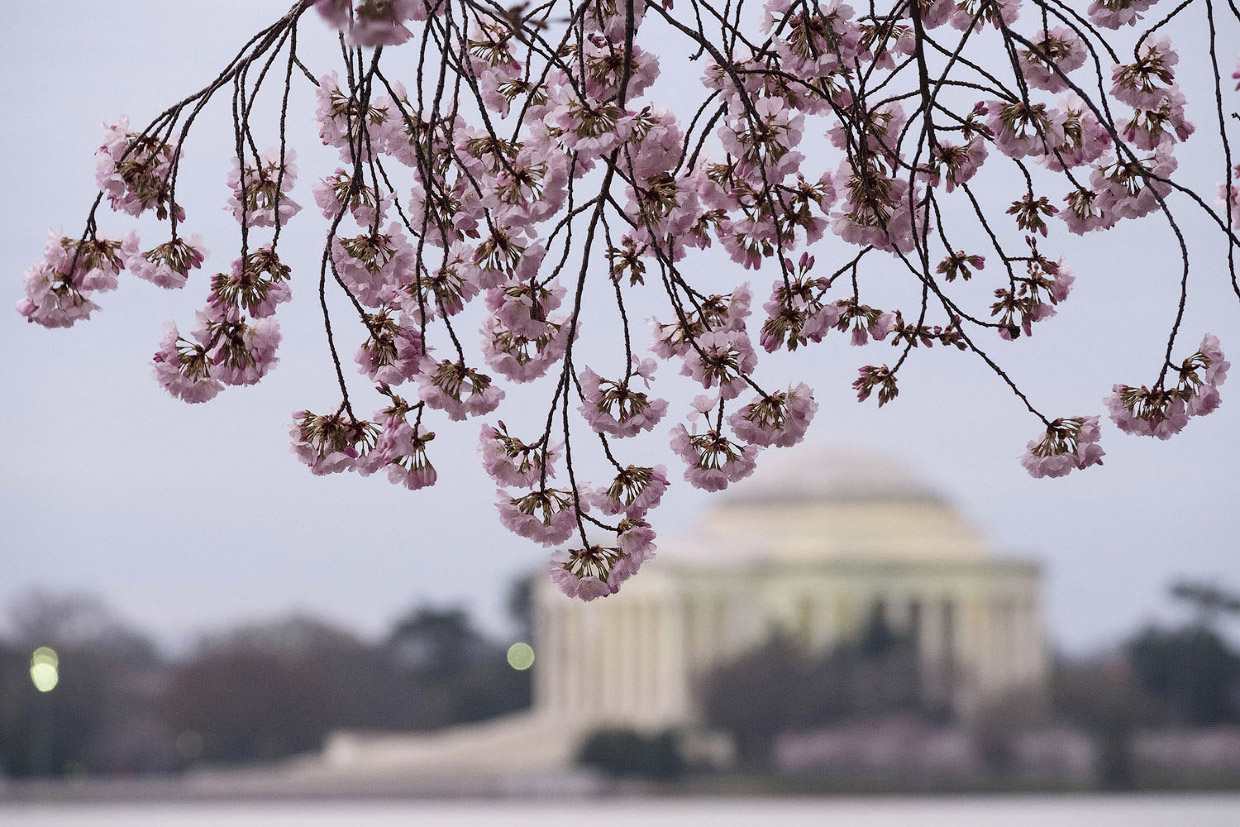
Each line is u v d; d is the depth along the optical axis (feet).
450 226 34.35
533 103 33.14
